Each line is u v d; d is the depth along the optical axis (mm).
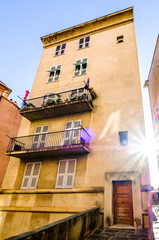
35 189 9727
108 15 15391
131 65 11969
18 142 12125
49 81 14570
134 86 10922
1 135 15227
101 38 14906
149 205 7090
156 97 13672
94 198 8258
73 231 4773
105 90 11656
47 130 11820
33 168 10695
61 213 8492
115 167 8719
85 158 9688
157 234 4758
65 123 11531
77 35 16438
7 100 16516
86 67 13672
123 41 13602
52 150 9711
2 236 8891
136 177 7805
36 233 3250
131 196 7953
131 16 14766
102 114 10742
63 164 10039
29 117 12664
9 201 9938
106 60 13211
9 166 11508
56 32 17375
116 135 9656
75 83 13148
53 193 9250
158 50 12750
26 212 9211
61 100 11859
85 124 10805
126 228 6859
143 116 9617
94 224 6699
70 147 9305
